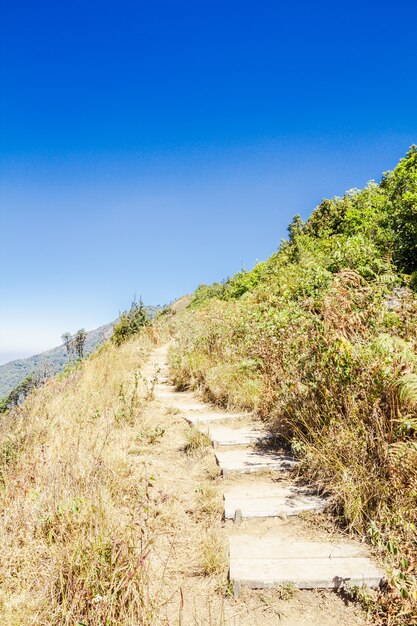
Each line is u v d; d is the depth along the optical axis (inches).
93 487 137.4
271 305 390.6
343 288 253.6
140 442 213.9
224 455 191.0
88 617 87.7
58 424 213.3
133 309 844.0
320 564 113.7
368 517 126.5
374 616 97.6
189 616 98.6
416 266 422.6
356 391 167.9
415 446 131.3
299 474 169.3
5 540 113.9
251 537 130.5
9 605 93.1
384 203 589.9
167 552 122.6
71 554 103.7
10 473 150.9
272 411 225.9
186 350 404.8
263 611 101.2
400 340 183.8
